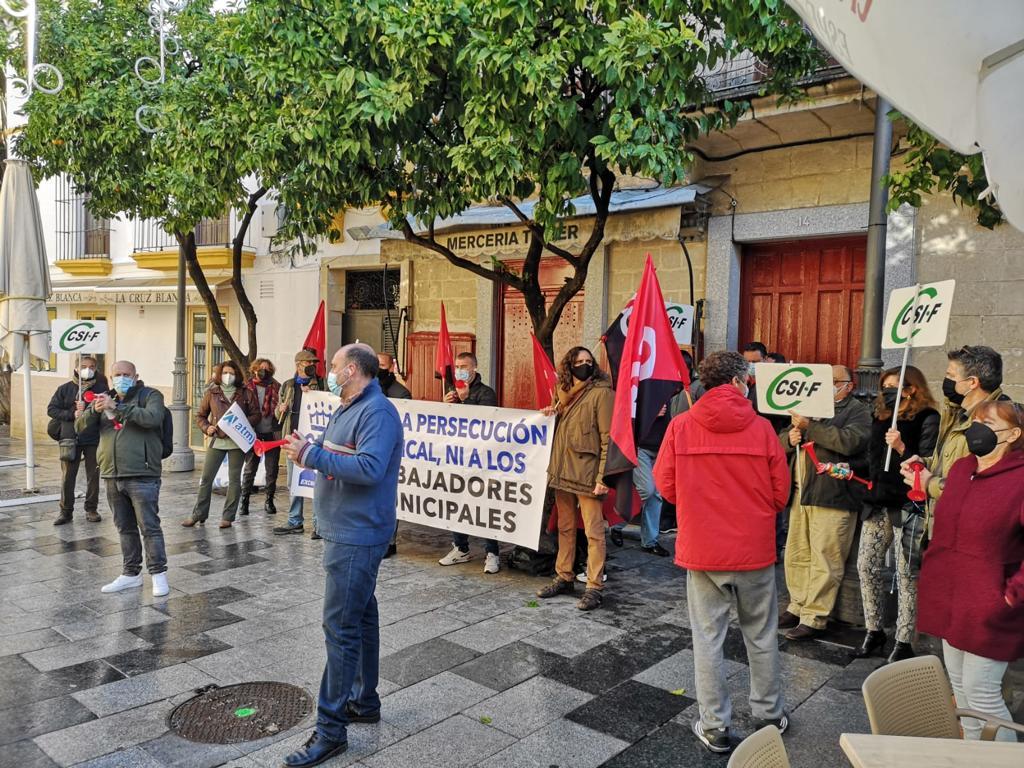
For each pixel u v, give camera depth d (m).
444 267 11.50
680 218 8.66
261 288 13.97
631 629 5.58
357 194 7.88
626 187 9.51
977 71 1.76
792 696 4.56
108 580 6.66
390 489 3.98
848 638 5.46
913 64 1.59
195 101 8.45
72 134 10.25
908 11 1.55
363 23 6.58
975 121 1.78
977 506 3.46
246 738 4.01
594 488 6.04
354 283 13.09
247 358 11.37
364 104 6.31
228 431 6.30
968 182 5.80
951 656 3.63
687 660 5.04
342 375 3.99
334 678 3.83
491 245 10.30
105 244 17.00
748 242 8.98
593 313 9.95
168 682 4.66
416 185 7.48
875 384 5.86
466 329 11.29
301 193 7.71
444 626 5.60
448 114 7.02
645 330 6.02
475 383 7.41
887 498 4.95
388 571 6.97
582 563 7.04
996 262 7.36
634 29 5.70
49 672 4.79
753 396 7.66
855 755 2.38
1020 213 2.03
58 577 6.75
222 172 8.15
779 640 5.42
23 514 9.41
